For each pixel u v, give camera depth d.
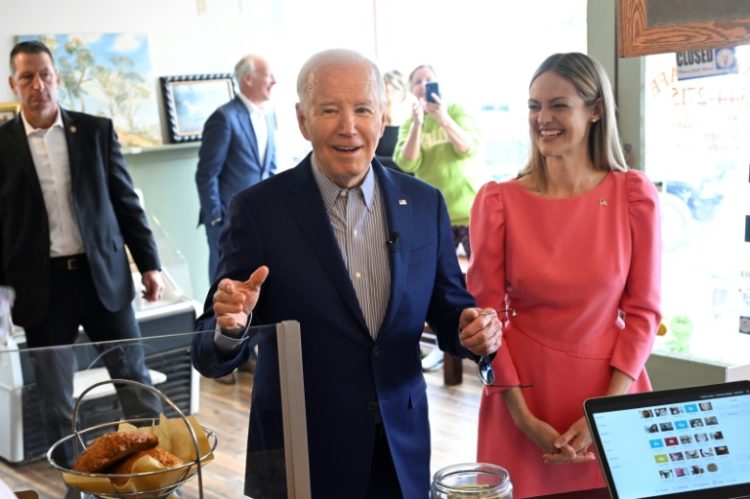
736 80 2.79
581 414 2.14
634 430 1.50
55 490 1.31
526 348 2.16
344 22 5.99
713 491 1.47
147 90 5.59
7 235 3.38
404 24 5.68
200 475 1.24
